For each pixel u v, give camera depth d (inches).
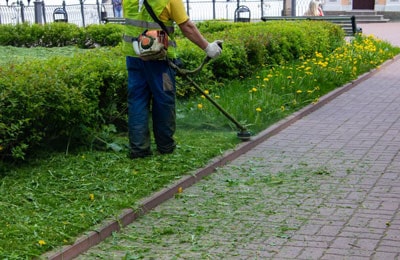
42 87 265.1
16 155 252.4
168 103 277.0
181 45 393.7
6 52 587.2
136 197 233.1
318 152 300.7
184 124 336.5
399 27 1120.2
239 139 312.0
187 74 288.4
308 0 1198.3
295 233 208.5
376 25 1193.4
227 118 327.6
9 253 183.9
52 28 671.1
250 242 202.8
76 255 194.1
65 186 241.1
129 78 276.2
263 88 401.7
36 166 263.4
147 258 192.9
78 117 280.2
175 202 238.8
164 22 271.3
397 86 467.5
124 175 253.3
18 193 232.7
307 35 536.7
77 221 208.4
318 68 464.4
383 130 339.3
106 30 666.8
